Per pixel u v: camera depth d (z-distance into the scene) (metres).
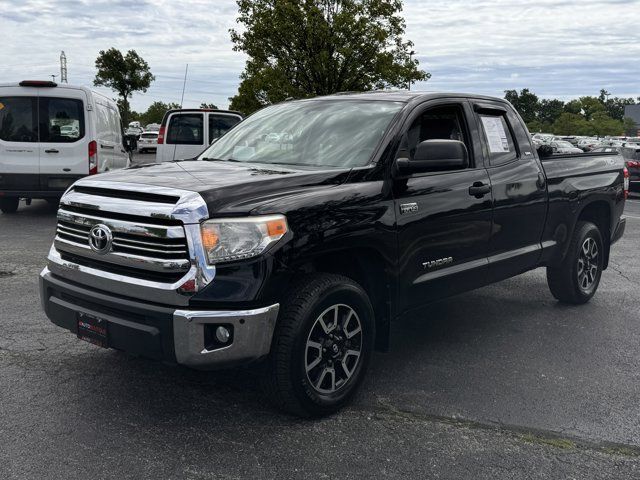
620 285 7.09
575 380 4.21
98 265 3.45
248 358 3.18
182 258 3.13
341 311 3.59
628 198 19.23
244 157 4.42
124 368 4.17
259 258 3.16
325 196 3.48
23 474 2.89
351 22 25.25
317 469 3.01
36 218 11.37
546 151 5.75
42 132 11.03
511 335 5.15
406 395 3.90
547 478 3.00
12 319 5.20
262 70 26.86
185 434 3.31
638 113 135.75
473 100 4.81
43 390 3.80
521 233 5.03
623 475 3.04
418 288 4.07
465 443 3.30
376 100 4.43
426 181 4.12
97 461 3.02
